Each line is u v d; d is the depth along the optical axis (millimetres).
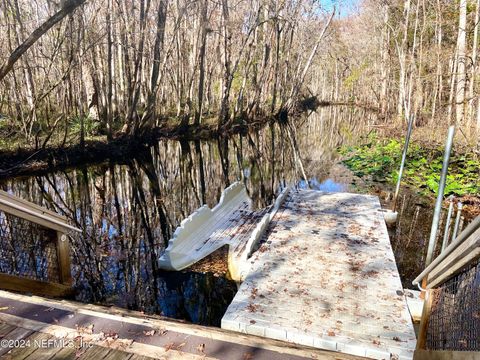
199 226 6066
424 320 2379
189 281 4844
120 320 2125
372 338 3221
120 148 13586
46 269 3746
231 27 18891
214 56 20391
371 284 4113
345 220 6141
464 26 12594
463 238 1674
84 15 12836
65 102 12461
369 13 26906
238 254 5168
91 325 2068
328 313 3572
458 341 1771
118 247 6012
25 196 8523
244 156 14805
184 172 11992
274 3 21078
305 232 5602
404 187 9641
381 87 25375
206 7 16922
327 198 7414
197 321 4125
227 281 4824
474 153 10039
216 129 19266
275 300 3775
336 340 3182
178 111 19672
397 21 21828
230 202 7480
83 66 14023
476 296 1637
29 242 3570
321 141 18203
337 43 34781
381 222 6070
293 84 27250
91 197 8898
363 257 4766
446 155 3738
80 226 6902
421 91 18438
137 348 1892
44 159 11188
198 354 1850
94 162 12484
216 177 11516
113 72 15727
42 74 14367
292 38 25109
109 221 7316
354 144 16531
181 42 19734
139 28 14438
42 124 13047
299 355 1869
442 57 16047
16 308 2219
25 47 6082
